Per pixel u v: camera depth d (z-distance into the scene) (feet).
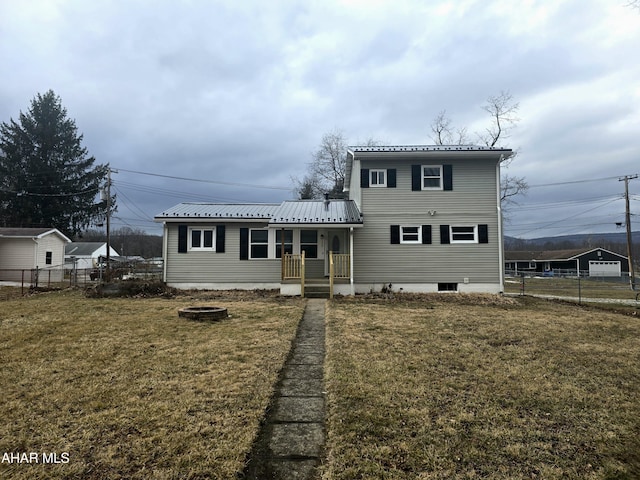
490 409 13.39
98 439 10.95
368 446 10.79
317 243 50.96
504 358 19.76
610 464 10.08
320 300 40.91
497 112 94.89
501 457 10.34
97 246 131.44
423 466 9.86
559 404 13.99
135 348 20.79
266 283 51.24
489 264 47.88
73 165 119.24
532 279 131.64
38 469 9.45
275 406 13.87
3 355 19.43
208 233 51.80
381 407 13.43
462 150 46.65
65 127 120.47
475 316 31.73
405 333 25.11
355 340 23.08
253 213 53.01
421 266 47.85
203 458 10.04
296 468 9.91
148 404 13.38
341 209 51.44
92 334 24.08
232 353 19.90
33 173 112.06
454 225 48.14
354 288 47.24
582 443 11.19
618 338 25.02
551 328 27.50
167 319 29.14
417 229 48.29
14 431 11.42
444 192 48.21
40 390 14.67
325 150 122.11
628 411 13.50
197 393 14.48
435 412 13.07
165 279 50.88
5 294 48.32
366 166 48.75
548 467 9.87
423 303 39.27
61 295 47.11
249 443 10.84
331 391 14.94
